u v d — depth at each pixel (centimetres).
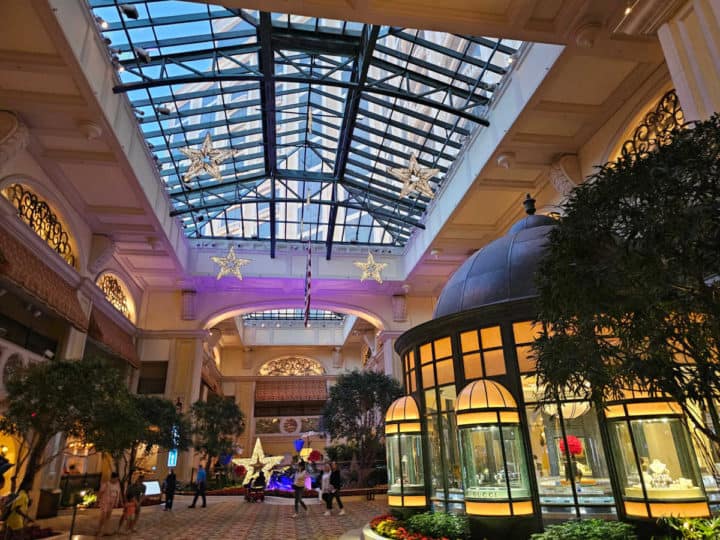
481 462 678
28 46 899
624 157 368
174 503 1656
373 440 1938
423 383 846
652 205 326
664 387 356
